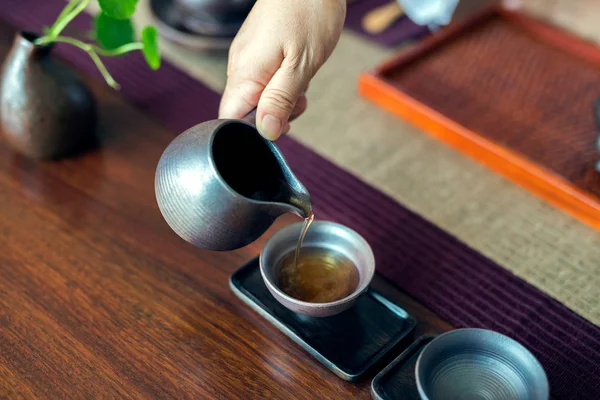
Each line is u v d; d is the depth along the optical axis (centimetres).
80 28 85
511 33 87
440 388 49
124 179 67
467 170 71
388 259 61
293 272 55
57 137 66
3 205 64
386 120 76
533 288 59
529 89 79
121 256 60
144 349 54
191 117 74
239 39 57
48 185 66
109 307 57
